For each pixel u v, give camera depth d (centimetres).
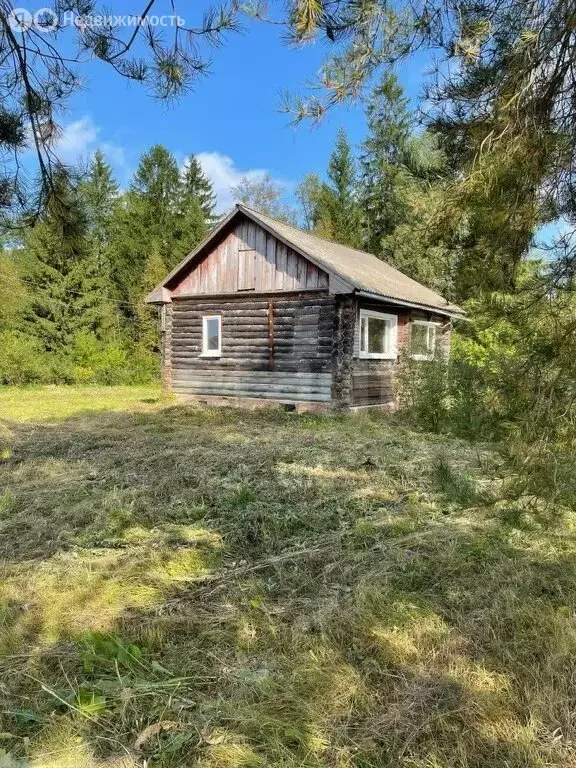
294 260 1158
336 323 1110
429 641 264
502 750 198
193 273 1313
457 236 264
